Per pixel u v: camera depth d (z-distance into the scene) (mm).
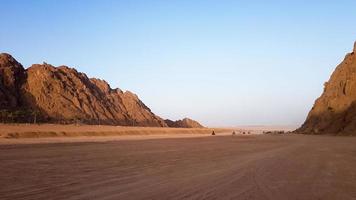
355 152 33312
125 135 102125
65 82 196000
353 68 95250
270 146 45406
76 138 72000
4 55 188000
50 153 30922
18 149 35656
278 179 16641
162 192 13078
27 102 171750
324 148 39281
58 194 12461
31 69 191625
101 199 11688
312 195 12953
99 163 23141
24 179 15867
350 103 87938
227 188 14125
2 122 130000
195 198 12141
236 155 31000
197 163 23891
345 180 16484
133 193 12812
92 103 196875
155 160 25797
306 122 109438
